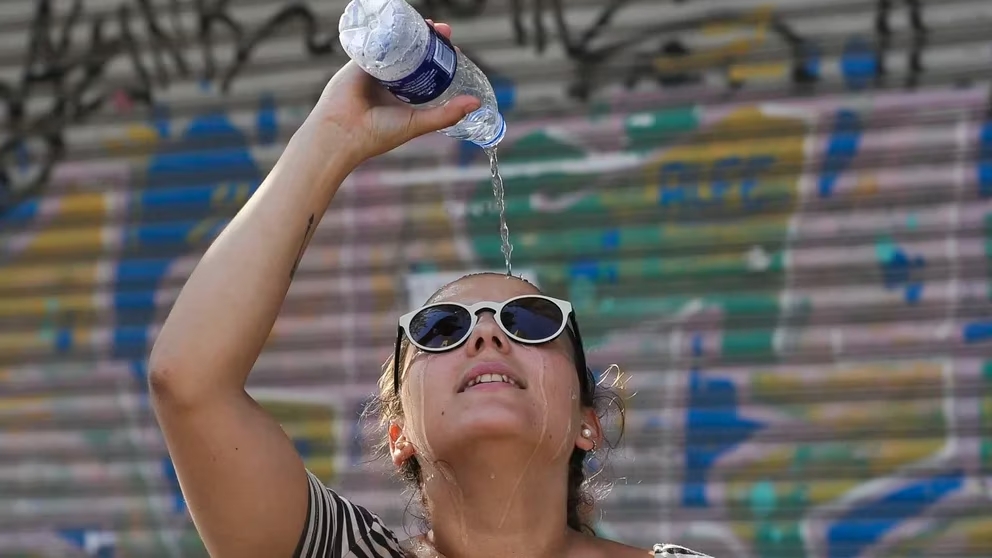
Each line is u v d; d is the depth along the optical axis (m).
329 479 8.88
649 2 8.71
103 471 9.20
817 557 8.30
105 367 9.27
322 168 3.66
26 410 9.32
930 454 8.25
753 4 8.58
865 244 8.39
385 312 8.95
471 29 8.88
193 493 3.49
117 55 9.41
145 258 9.31
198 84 9.32
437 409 4.06
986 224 8.27
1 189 9.50
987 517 8.16
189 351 3.36
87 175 9.41
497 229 8.81
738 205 8.55
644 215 8.65
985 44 8.30
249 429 3.47
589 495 4.89
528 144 8.81
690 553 4.17
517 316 4.19
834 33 8.48
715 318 8.52
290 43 9.22
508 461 4.01
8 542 9.23
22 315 9.39
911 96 8.38
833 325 8.40
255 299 3.45
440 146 8.95
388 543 3.91
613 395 5.22
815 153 8.48
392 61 3.70
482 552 4.15
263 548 3.56
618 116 8.71
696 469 8.45
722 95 8.60
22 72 9.50
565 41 8.79
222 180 9.27
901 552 8.23
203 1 9.33
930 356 8.28
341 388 8.95
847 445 8.34
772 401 8.43
